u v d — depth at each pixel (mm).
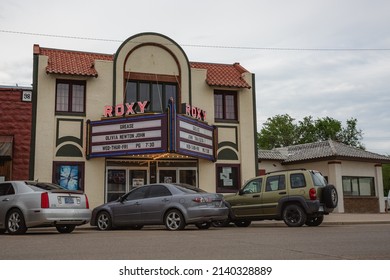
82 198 13469
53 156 20266
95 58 22375
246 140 22906
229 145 22594
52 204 12633
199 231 13617
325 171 29844
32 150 19969
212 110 22531
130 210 14922
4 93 20109
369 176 31078
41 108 20391
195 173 21875
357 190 30250
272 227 16281
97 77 21188
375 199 30781
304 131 61188
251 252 8305
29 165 19844
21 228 12609
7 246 9312
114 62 21516
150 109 21766
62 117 20609
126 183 21125
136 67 21812
